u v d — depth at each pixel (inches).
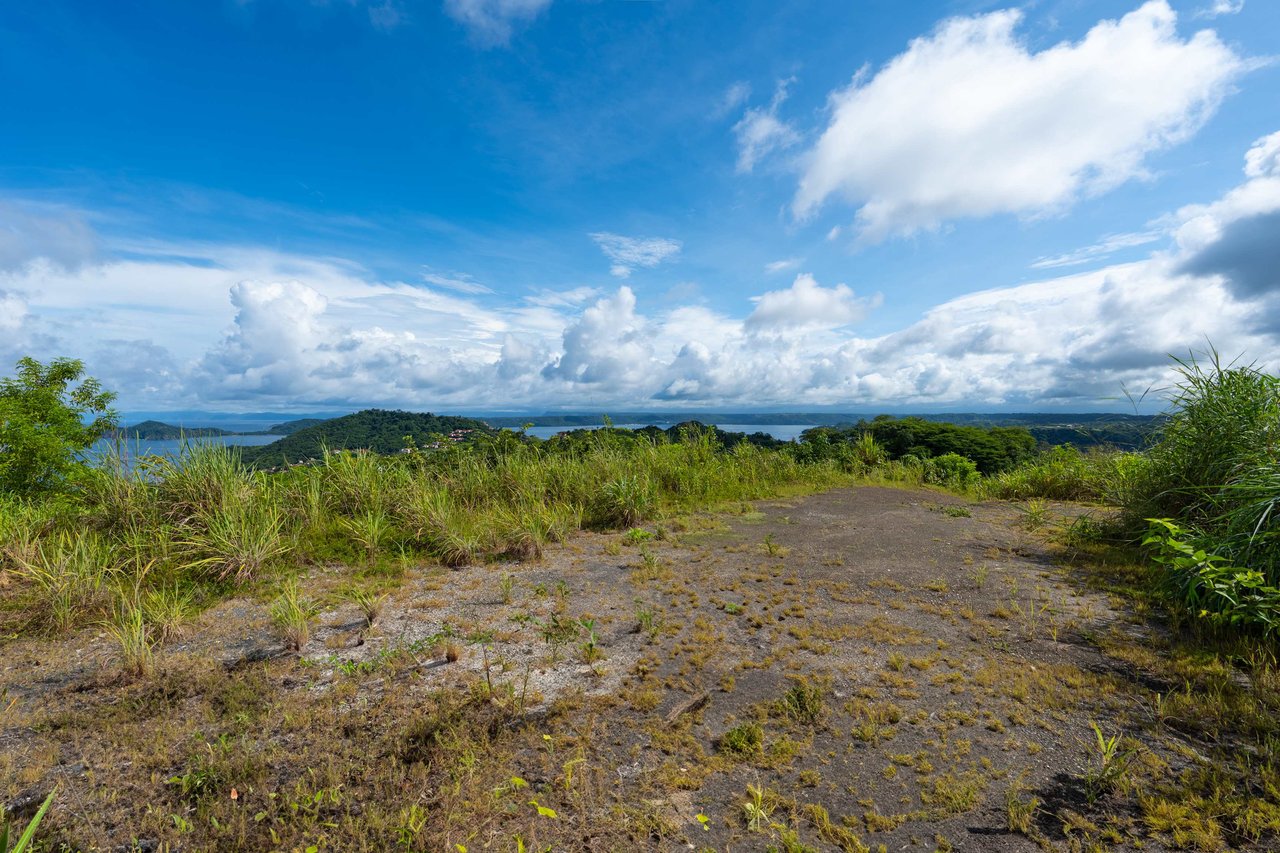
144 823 87.4
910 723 111.7
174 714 118.1
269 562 211.5
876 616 166.2
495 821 87.0
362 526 235.8
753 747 104.0
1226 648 135.0
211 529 209.5
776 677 131.2
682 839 84.4
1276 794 86.3
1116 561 210.2
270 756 102.4
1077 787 92.7
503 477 318.7
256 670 135.3
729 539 258.5
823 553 231.8
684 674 133.0
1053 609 167.2
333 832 84.7
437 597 185.9
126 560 197.9
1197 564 148.7
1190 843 80.4
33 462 479.2
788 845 82.6
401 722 113.5
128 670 134.6
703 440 447.2
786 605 175.9
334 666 138.0
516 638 153.4
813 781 95.7
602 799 91.8
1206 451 210.8
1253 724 105.0
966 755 101.7
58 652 148.6
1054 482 366.3
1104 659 136.0
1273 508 153.3
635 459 385.7
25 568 188.2
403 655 142.2
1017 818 85.2
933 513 315.3
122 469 238.8
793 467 445.1
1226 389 211.3
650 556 223.9
